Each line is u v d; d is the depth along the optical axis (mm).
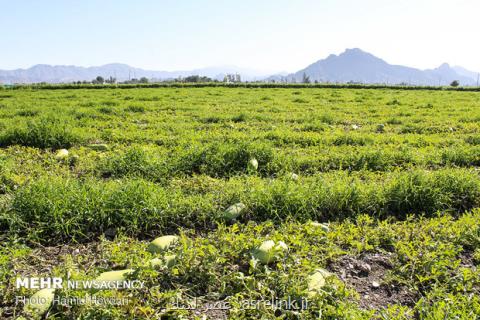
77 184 5867
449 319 3398
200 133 10703
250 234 4781
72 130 9781
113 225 5246
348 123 13625
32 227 5004
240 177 6945
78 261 4324
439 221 5445
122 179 6789
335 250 4574
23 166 7340
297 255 4332
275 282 3863
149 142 9859
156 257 4242
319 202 5836
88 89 32938
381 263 4539
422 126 12406
